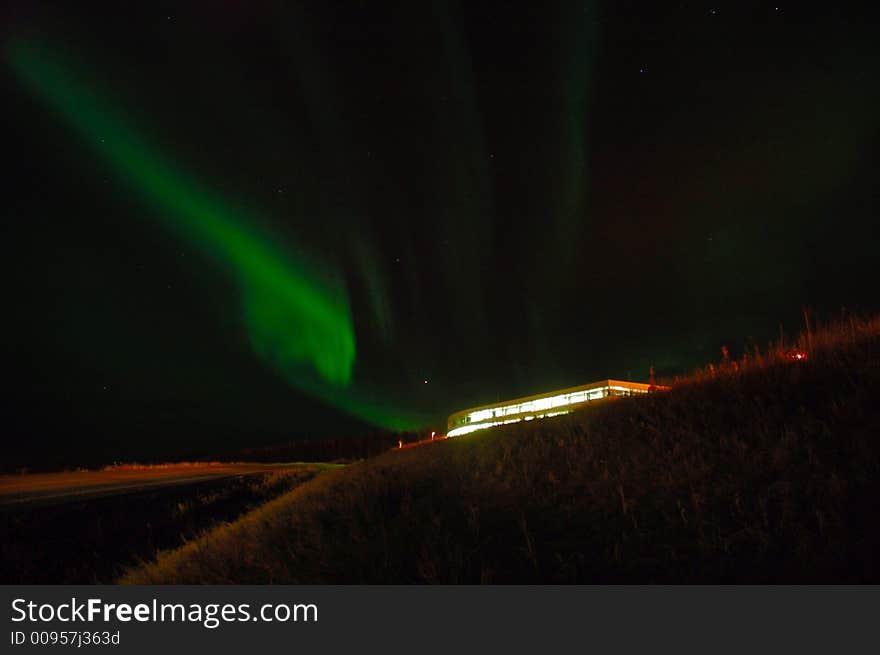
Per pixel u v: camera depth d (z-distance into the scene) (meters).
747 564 3.90
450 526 5.67
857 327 8.26
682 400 7.71
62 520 13.79
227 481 18.64
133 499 15.96
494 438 9.30
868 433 4.95
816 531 3.98
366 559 5.40
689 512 4.70
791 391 6.53
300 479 17.34
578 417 8.83
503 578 4.50
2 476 22.98
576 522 5.11
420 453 10.49
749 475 4.95
